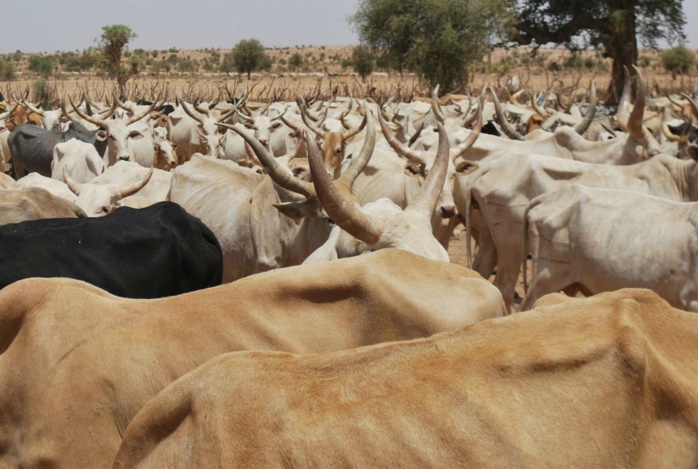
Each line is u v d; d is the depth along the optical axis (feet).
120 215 18.38
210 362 8.43
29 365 11.62
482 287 12.21
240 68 241.76
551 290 25.34
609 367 7.18
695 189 28.17
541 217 25.32
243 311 11.48
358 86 184.75
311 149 15.93
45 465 11.23
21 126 59.72
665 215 23.08
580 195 24.63
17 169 60.23
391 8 116.88
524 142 36.99
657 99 96.48
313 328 11.35
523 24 124.57
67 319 11.83
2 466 11.76
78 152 45.70
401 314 11.35
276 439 7.47
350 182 21.30
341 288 11.48
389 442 7.16
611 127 55.21
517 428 7.04
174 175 31.86
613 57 122.31
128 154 50.39
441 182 18.08
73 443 11.18
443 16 115.96
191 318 11.58
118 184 30.68
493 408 7.15
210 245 20.12
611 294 8.07
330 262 11.98
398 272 11.87
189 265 18.67
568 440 6.98
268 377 8.04
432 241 16.69
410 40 117.70
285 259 25.71
